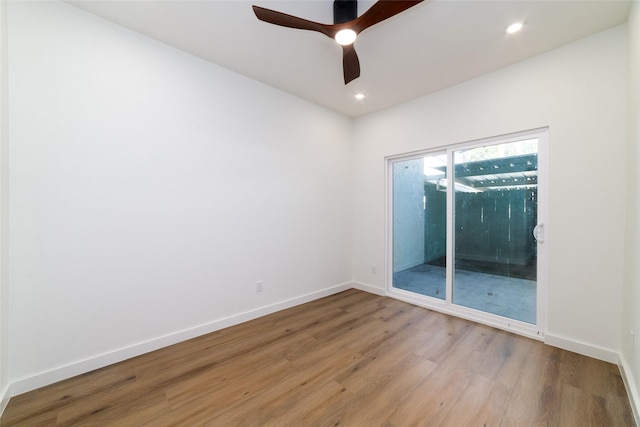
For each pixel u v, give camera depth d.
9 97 1.70
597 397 1.70
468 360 2.14
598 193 2.13
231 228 2.80
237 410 1.62
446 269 3.18
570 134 2.26
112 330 2.11
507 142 2.70
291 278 3.36
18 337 1.74
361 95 3.32
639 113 1.64
